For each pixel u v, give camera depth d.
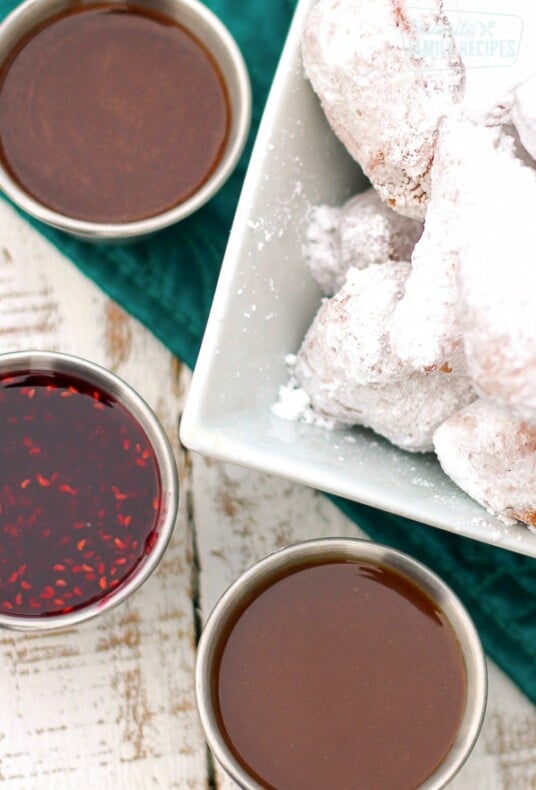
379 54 0.42
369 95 0.42
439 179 0.41
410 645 0.45
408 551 0.48
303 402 0.45
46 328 0.49
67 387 0.46
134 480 0.46
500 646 0.48
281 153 0.44
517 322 0.38
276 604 0.46
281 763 0.45
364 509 0.48
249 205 0.43
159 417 0.49
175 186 0.48
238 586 0.45
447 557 0.48
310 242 0.45
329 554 0.45
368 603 0.46
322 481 0.42
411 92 0.42
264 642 0.46
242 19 0.49
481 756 0.48
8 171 0.48
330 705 0.45
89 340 0.49
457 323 0.40
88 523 0.46
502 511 0.42
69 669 0.48
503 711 0.48
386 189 0.43
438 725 0.45
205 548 0.48
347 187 0.46
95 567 0.46
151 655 0.48
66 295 0.49
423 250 0.41
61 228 0.47
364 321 0.42
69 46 0.48
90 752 0.48
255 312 0.44
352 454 0.44
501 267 0.39
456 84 0.42
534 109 0.40
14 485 0.46
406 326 0.40
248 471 0.48
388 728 0.45
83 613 0.45
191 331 0.48
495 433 0.41
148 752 0.48
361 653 0.45
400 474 0.44
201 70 0.48
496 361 0.38
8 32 0.47
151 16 0.48
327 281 0.45
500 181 0.40
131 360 0.49
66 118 0.48
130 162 0.48
